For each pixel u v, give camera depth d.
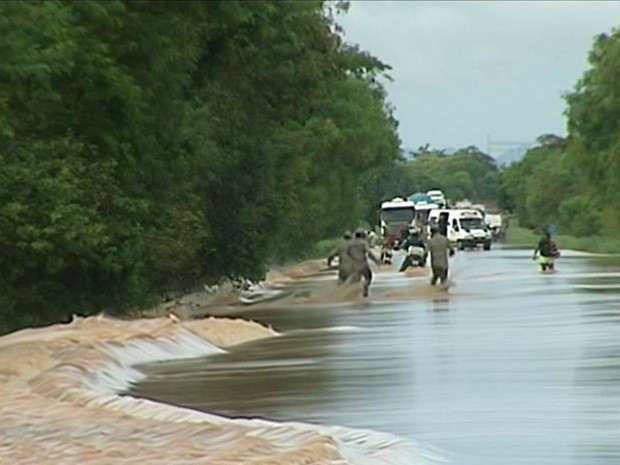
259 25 100.81
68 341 58.66
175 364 58.56
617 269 143.25
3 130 67.94
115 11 76.31
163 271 92.12
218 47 100.19
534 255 182.88
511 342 63.41
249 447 34.81
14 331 73.38
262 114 117.75
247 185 114.38
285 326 79.06
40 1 70.25
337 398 46.06
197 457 33.91
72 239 70.81
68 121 78.44
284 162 132.38
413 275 138.88
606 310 82.56
